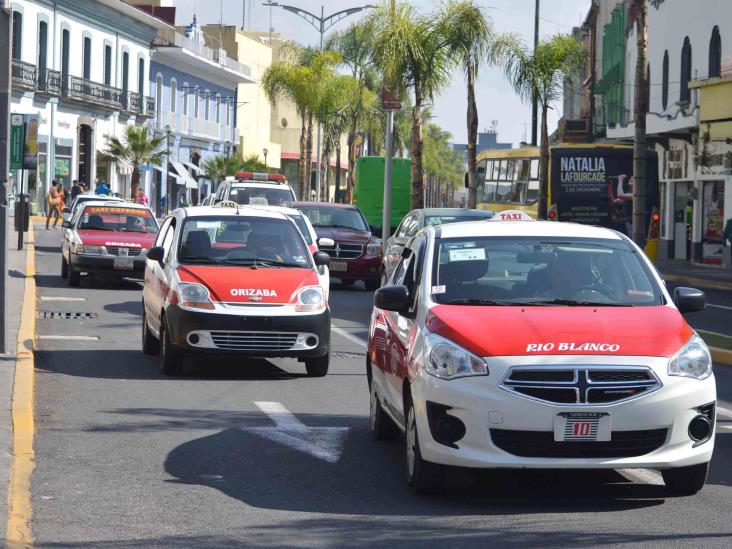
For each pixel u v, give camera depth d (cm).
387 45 6550
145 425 1817
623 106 9412
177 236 2488
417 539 1191
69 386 2183
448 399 1320
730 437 1817
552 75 7006
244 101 16662
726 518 1288
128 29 11525
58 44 10019
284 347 2334
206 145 14450
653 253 5716
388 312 1680
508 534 1212
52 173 10025
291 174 19338
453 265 1541
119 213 4603
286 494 1391
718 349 2873
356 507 1330
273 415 1931
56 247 6400
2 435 1659
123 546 1160
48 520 1252
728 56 6838
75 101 10281
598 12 12038
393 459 1598
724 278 6175
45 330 3044
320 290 2398
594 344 1335
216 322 2298
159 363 2530
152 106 12131
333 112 12731
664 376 1323
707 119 6269
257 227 2525
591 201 5756
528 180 6400
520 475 1506
